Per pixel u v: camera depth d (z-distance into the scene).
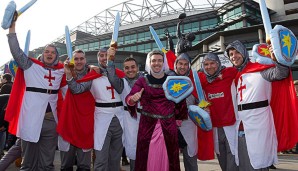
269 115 2.87
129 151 3.53
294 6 33.34
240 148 2.97
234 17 31.14
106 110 3.42
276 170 5.19
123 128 3.55
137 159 2.74
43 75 3.48
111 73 3.29
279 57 2.38
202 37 34.19
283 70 2.56
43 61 3.58
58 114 3.61
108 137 3.38
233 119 3.29
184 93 2.70
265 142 2.78
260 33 23.73
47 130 3.43
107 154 3.35
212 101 3.46
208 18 34.53
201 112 3.04
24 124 3.31
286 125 2.88
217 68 3.45
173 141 2.70
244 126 2.89
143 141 2.72
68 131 3.52
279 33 2.43
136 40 39.50
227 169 3.31
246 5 30.11
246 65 3.08
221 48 25.23
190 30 35.34
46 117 3.46
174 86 2.71
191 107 3.15
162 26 37.28
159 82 2.81
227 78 3.41
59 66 3.68
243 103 2.93
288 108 2.87
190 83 2.76
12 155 3.81
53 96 3.54
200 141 3.68
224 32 25.08
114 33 3.26
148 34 38.56
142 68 32.47
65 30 3.41
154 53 2.80
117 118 3.46
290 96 2.82
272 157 2.81
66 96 3.54
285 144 2.89
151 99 2.77
